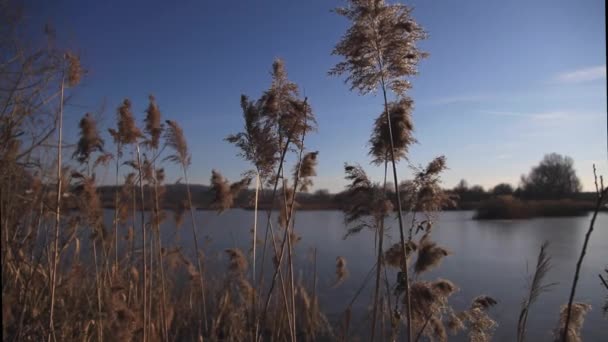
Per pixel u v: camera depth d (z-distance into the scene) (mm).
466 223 34969
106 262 6039
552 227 30875
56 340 4660
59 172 4707
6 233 3766
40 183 4465
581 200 45719
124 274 7051
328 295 12500
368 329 8914
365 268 15727
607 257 18016
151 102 6660
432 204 4523
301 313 10055
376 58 4223
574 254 19016
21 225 4254
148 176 6867
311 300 9930
